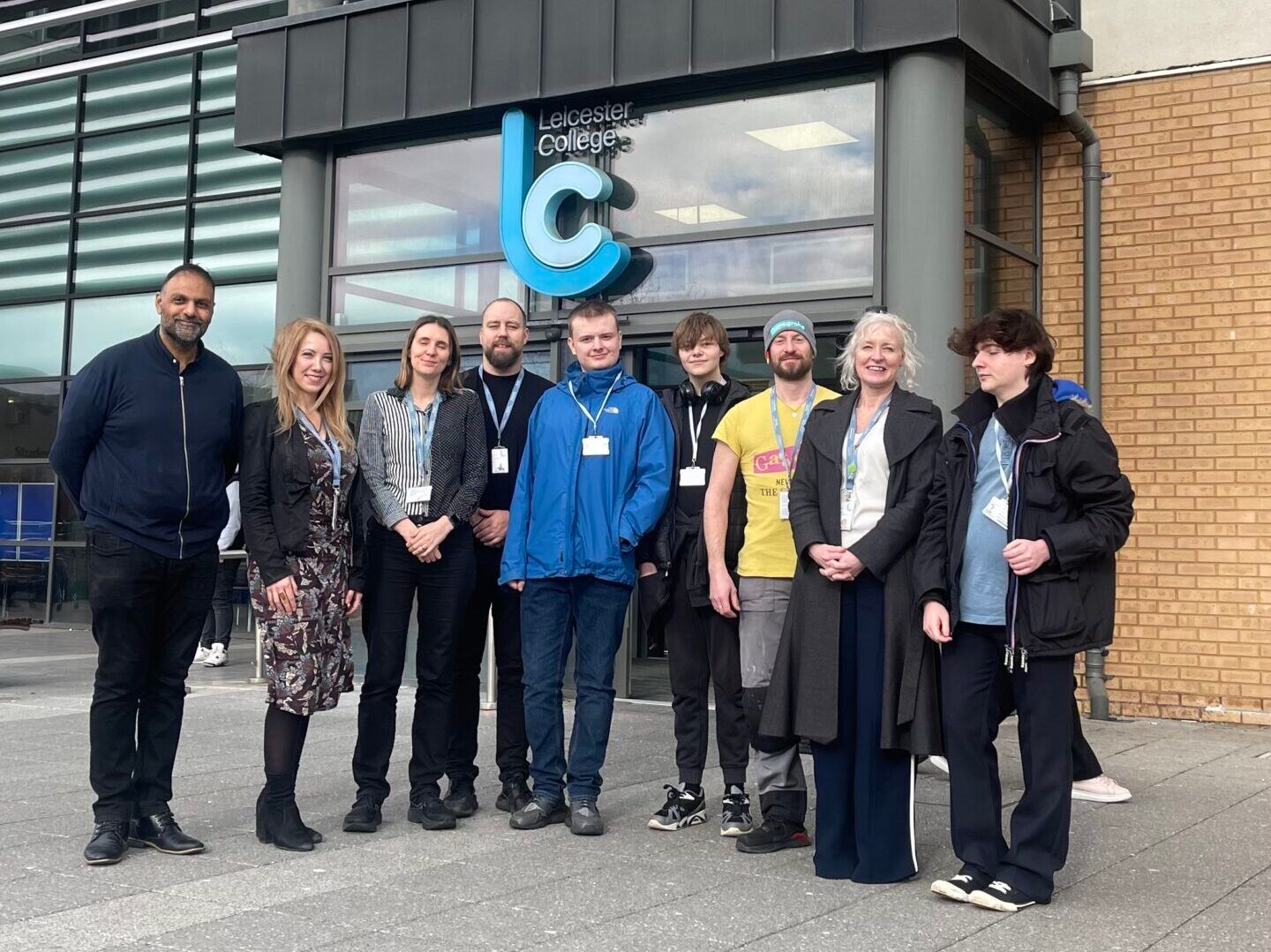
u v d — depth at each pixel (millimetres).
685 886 4094
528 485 5066
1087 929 3623
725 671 4938
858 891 4047
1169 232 7930
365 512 4871
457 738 5199
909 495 4230
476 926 3635
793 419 4797
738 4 7758
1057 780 3900
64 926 3607
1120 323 8023
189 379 4547
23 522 13797
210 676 9727
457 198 9062
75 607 13469
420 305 9180
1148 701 7801
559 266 8297
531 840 4730
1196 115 7891
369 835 4789
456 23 8727
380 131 9227
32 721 7461
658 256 8266
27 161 13945
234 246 12766
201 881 4109
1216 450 7703
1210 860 4426
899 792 4180
